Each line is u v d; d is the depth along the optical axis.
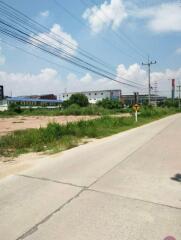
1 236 3.45
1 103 72.69
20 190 5.20
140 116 33.72
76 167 7.20
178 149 10.25
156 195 5.03
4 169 6.95
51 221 3.88
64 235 3.48
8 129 19.55
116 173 6.59
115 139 13.45
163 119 33.25
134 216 4.08
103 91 126.12
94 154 9.22
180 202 4.69
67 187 5.41
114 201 4.68
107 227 3.71
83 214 4.12
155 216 4.10
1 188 5.33
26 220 3.90
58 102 101.31
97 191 5.20
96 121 20.62
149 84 48.91
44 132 13.00
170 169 7.04
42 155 9.11
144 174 6.52
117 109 66.62
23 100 87.50
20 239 3.37
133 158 8.52
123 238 3.42
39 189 5.27
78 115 48.44
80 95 84.19
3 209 4.30
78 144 11.71
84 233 3.54
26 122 28.17
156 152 9.62
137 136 14.70
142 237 3.45
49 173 6.52
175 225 3.81
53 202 4.59
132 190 5.29
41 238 3.40
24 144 10.88
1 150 9.75
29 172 6.60
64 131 14.25
